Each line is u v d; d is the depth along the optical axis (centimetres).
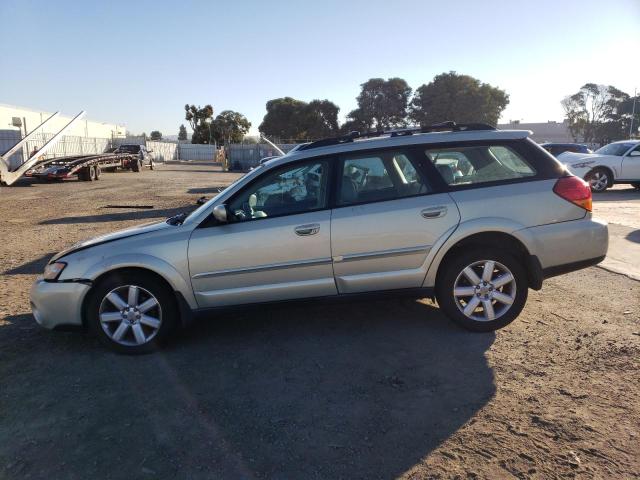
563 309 509
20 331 487
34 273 716
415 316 499
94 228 1103
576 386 353
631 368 377
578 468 267
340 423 318
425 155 448
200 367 404
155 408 341
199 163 6353
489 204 436
